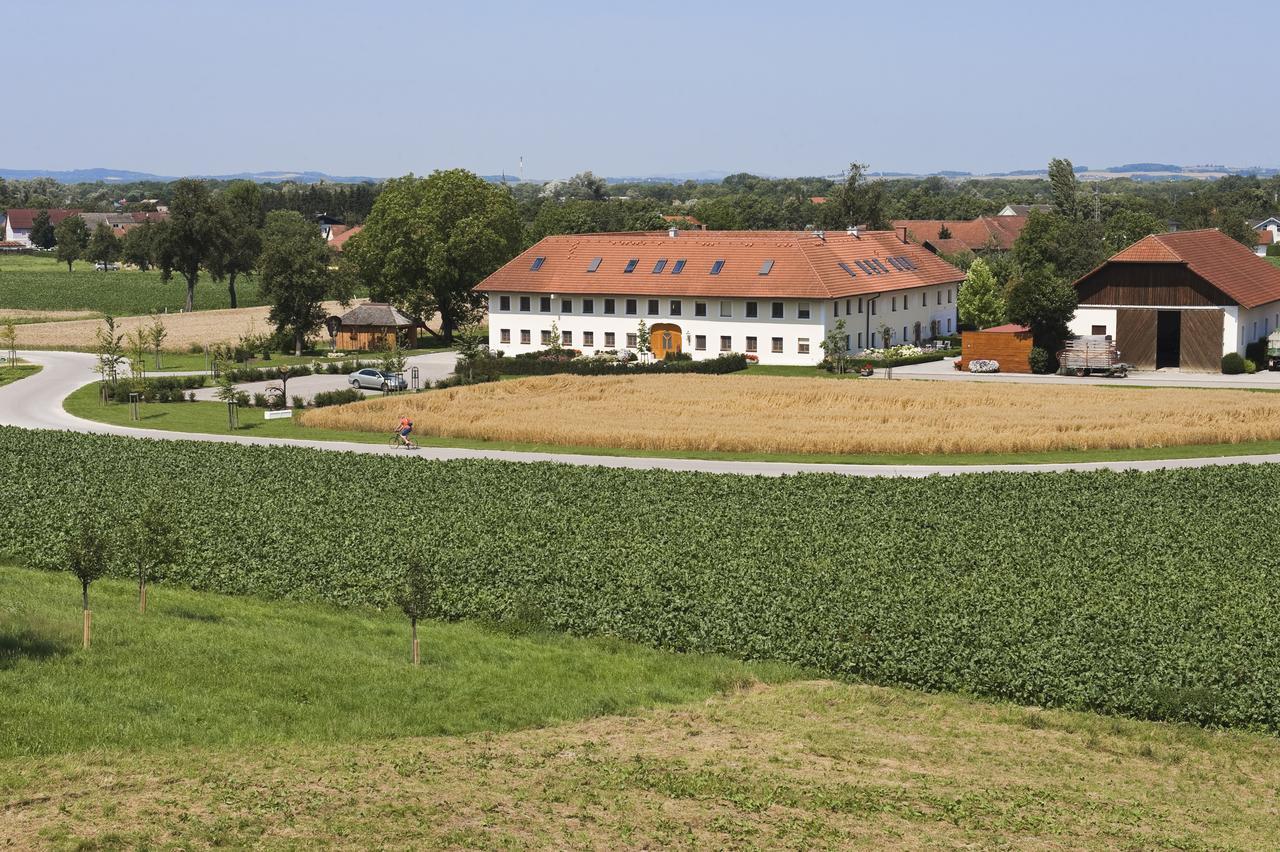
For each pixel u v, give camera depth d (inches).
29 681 1146.7
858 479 2124.8
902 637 1348.4
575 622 1437.0
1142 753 1112.8
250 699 1160.2
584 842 904.9
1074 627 1354.6
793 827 946.1
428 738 1114.1
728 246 4220.0
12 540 1745.8
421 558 1631.4
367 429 2859.3
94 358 4603.8
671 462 2428.6
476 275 4795.8
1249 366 3651.6
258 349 4542.3
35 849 839.1
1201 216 7849.4
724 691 1268.5
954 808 986.1
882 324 4293.8
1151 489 2017.7
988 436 2507.4
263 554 1665.8
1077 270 5108.3
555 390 3312.0
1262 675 1216.2
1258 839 956.0
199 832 879.7
